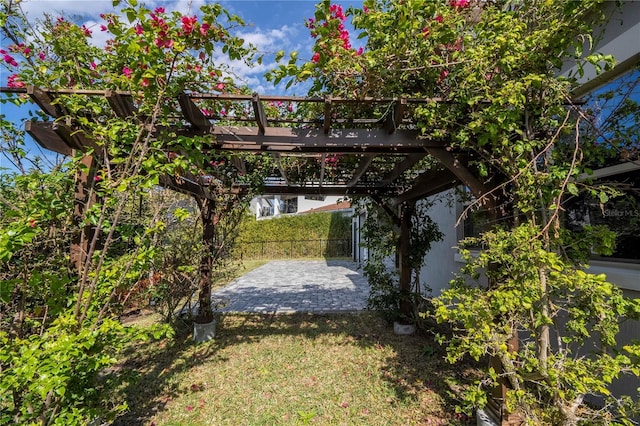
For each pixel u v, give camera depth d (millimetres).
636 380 2549
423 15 2227
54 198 2014
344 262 15883
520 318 2201
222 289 9000
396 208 5566
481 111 2271
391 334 5066
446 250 6148
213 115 2885
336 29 2256
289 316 6145
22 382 1686
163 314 5027
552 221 2137
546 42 2047
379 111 2916
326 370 3826
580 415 2135
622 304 1829
